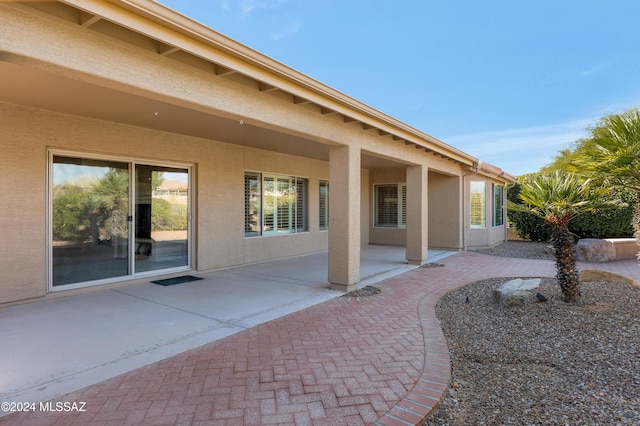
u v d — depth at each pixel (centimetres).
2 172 530
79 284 627
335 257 662
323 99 543
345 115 601
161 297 603
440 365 349
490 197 1352
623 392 301
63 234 610
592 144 505
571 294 520
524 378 332
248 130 721
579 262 1015
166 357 368
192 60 397
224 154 868
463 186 1272
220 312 520
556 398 296
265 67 432
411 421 259
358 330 448
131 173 703
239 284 706
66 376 325
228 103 439
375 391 301
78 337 419
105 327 453
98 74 320
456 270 878
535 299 543
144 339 415
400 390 302
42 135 570
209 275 795
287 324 470
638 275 808
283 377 325
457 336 437
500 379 331
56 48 294
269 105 495
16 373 330
